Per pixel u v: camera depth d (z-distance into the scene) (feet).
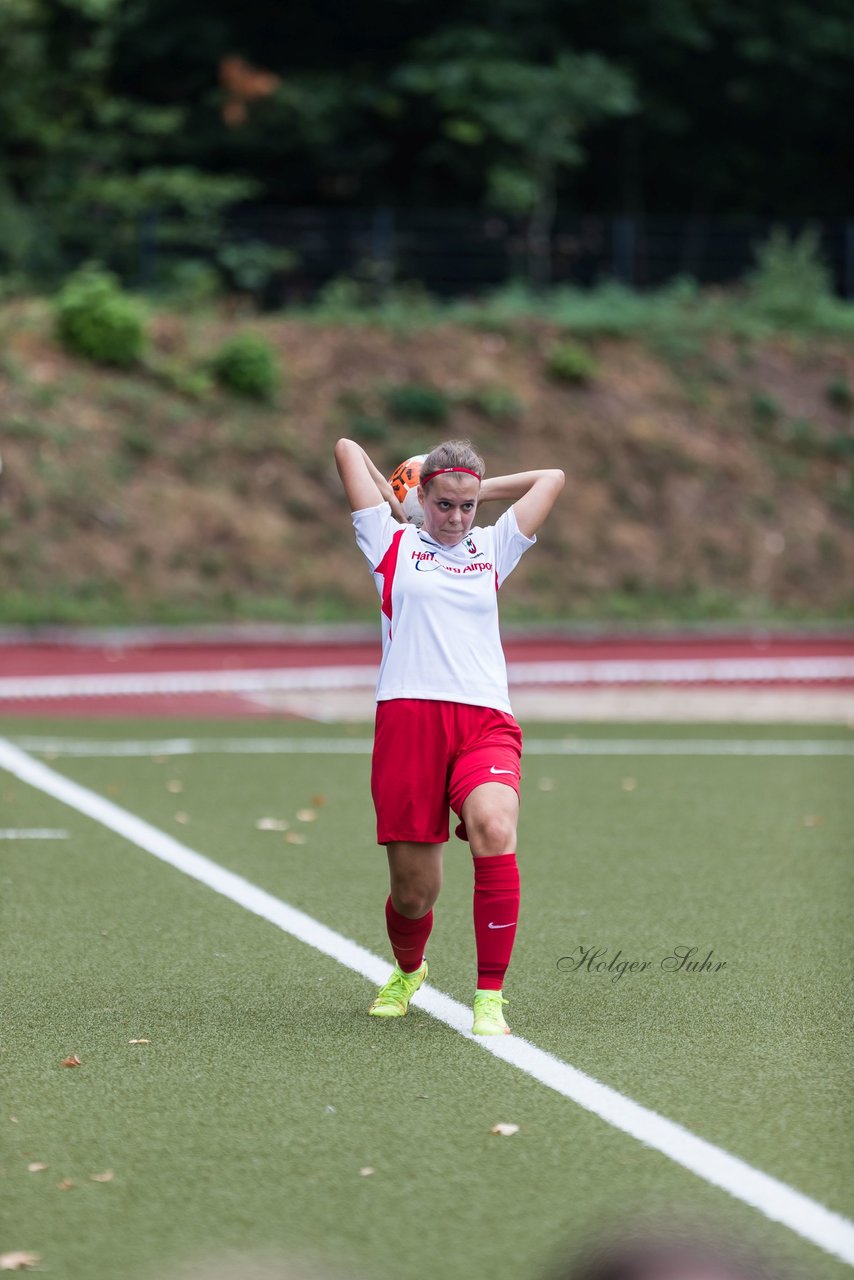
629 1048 69.56
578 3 466.70
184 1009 75.31
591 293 395.96
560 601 308.19
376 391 339.36
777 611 315.78
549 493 74.33
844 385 372.58
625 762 156.04
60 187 403.95
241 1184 53.93
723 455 348.59
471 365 351.46
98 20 412.77
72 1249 48.85
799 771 151.23
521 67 444.14
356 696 210.38
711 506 337.72
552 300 384.47
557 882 103.86
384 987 75.15
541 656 261.85
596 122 467.11
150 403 321.93
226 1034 71.36
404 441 329.93
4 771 146.61
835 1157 56.49
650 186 521.65
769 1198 52.80
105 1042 70.08
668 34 472.44
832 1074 66.03
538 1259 48.19
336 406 334.65
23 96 396.57
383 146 471.62
